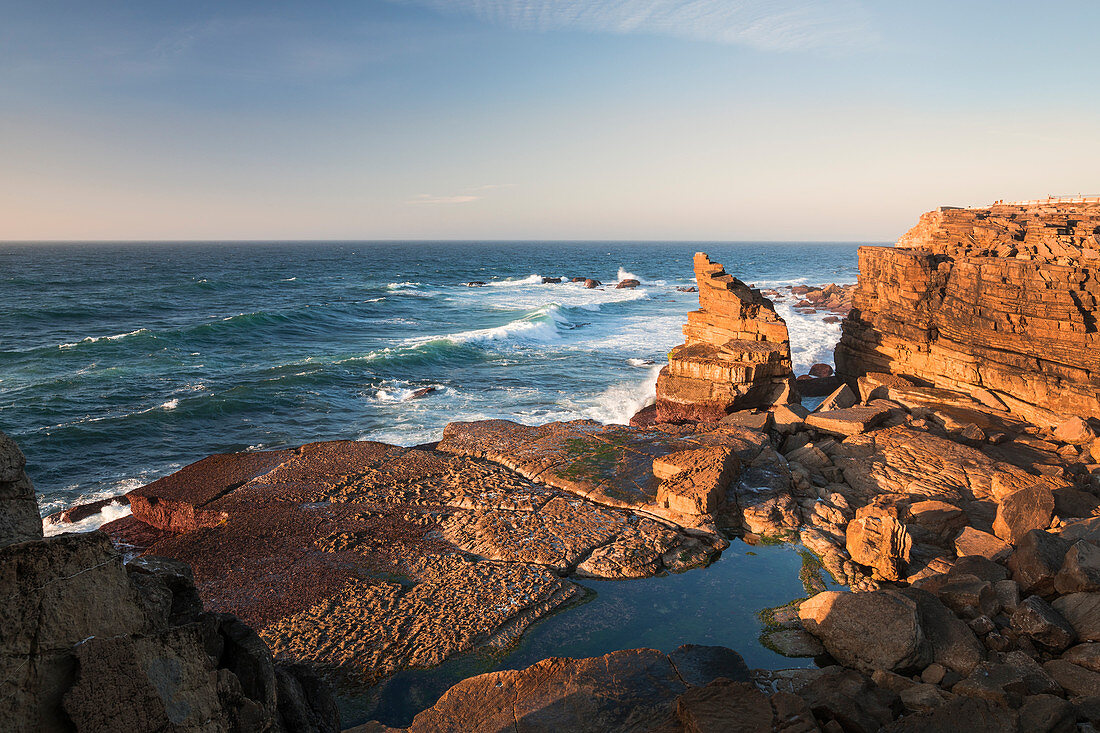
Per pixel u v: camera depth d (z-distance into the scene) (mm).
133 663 4258
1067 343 22531
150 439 25312
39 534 4551
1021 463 17969
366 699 9203
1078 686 8375
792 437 20031
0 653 3697
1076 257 23266
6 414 27688
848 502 15867
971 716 7246
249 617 10992
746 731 7039
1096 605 9641
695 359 24719
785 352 24641
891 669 9242
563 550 13258
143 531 15836
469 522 14469
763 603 11719
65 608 3992
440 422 27516
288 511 15062
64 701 3869
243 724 5129
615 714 8180
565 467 17359
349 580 12195
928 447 18266
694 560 13117
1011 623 9867
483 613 11141
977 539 12750
